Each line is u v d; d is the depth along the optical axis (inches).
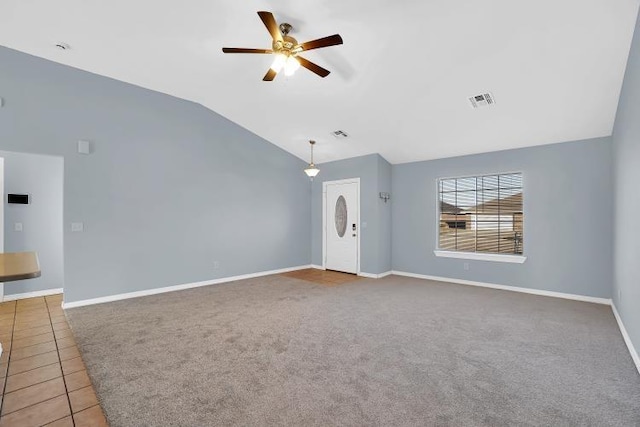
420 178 230.5
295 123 205.3
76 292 153.4
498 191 199.5
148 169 177.2
